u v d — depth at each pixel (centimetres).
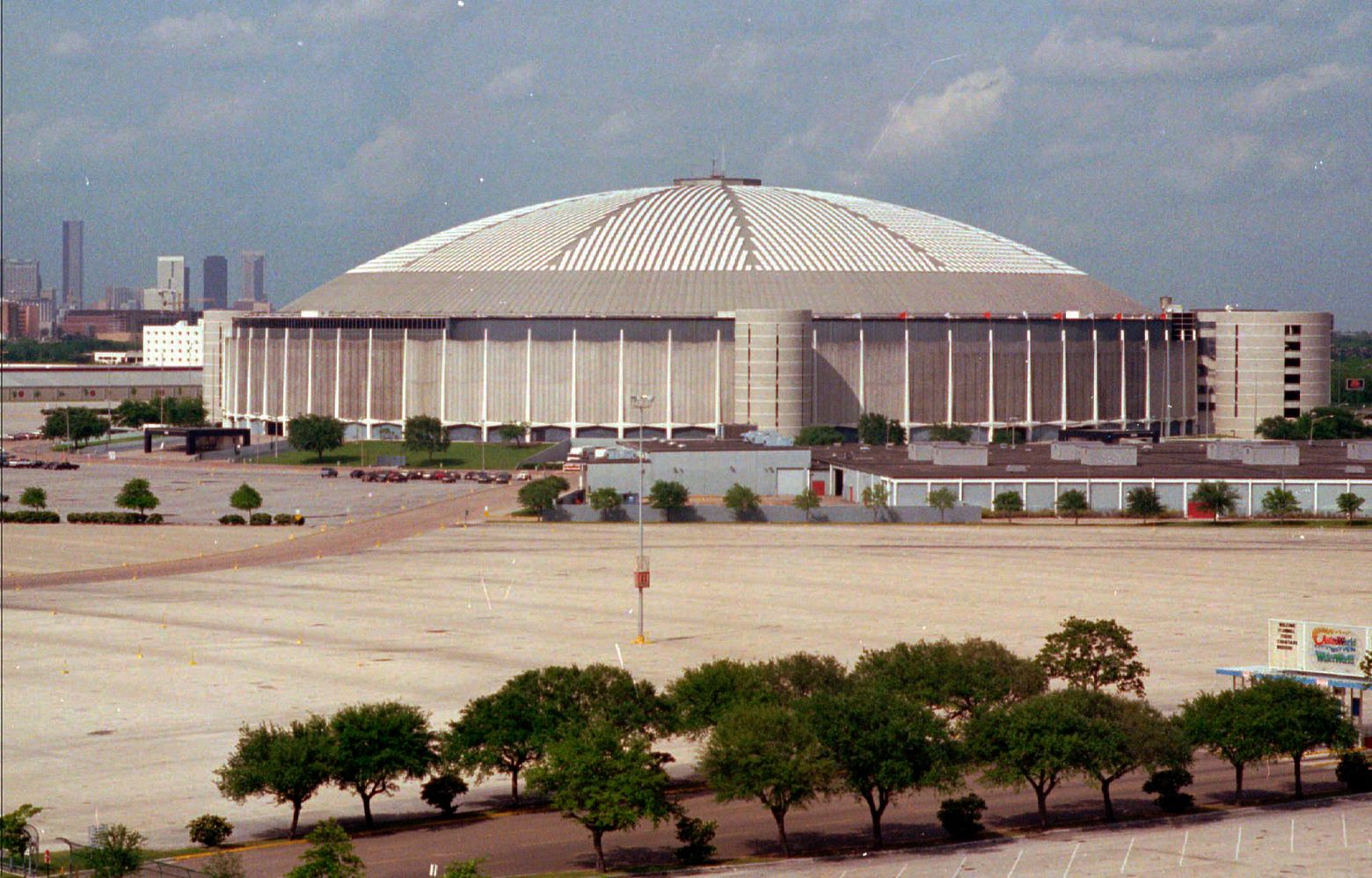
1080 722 7462
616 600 12744
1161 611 12200
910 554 15512
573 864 6894
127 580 13962
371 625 11681
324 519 18700
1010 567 14612
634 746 7194
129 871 6525
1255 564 14775
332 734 7556
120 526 17888
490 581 13812
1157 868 6694
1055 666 9212
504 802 7906
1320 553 15538
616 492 18825
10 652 10694
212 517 18875
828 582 13650
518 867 6850
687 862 6925
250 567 14775
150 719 8975
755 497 18800
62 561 15112
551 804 7850
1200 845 7044
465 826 7481
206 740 8562
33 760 8231
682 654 10581
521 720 7756
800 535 17188
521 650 10719
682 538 16925
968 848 7094
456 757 7662
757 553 15562
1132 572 14262
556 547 16050
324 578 14012
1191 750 7762
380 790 7556
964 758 7525
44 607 12481
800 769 6969
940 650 8719
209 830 7069
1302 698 8031
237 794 7219
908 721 7406
